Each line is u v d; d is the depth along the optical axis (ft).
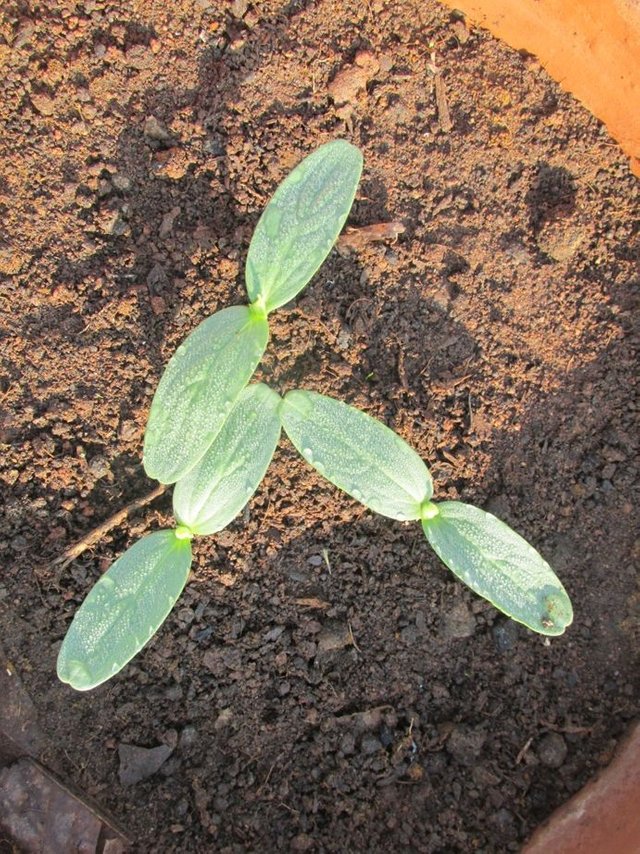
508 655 0.66
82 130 0.66
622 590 0.67
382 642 0.65
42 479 0.65
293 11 0.66
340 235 0.67
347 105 0.67
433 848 0.63
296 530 0.66
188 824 0.63
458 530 0.58
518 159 0.67
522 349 0.68
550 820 0.62
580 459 0.67
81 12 0.66
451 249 0.67
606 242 0.68
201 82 0.67
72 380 0.65
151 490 0.66
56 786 0.62
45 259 0.65
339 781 0.64
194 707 0.64
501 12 0.65
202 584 0.65
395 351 0.67
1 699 0.63
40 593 0.64
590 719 0.65
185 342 0.55
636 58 0.62
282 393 0.66
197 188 0.66
